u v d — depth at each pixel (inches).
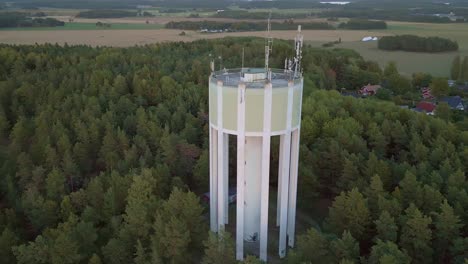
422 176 1894.7
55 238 1533.0
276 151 2135.8
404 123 2689.5
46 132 2423.7
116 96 3137.3
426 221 1494.8
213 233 1460.4
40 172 1968.5
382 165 1955.0
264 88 1368.1
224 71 1608.0
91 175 2308.1
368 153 2213.3
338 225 1651.1
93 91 3218.5
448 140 2372.0
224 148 1588.3
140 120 2522.1
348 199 1628.9
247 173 1552.7
